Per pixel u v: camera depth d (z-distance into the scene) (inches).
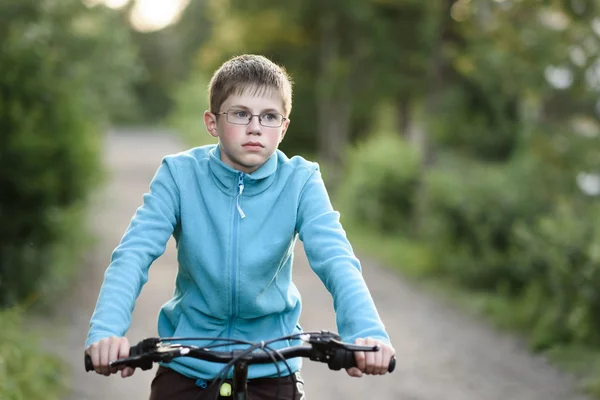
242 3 895.1
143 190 873.5
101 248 525.3
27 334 278.8
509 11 422.9
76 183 350.6
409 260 511.2
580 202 407.5
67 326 324.2
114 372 100.7
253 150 114.9
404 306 399.5
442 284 450.9
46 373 247.3
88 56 518.3
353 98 898.7
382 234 653.3
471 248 442.0
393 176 658.8
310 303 398.9
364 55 861.8
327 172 932.6
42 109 343.0
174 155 123.8
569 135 419.8
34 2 367.6
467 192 443.8
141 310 367.6
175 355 100.6
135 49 906.1
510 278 412.2
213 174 120.6
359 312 107.5
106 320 104.2
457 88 674.8
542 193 424.8
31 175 327.9
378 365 99.8
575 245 322.0
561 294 324.8
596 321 315.3
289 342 123.1
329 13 837.8
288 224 120.6
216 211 119.0
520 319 359.6
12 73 337.4
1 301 325.7
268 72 115.6
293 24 893.8
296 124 1115.9
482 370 292.5
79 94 411.8
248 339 121.8
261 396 117.6
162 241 117.4
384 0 820.6
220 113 116.0
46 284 356.5
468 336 342.0
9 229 332.5
